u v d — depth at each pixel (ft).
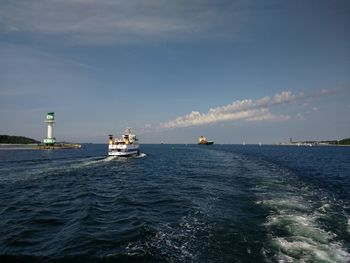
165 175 150.61
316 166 202.28
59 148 596.70
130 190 106.22
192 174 151.84
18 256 45.44
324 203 77.87
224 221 61.62
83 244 49.98
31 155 330.75
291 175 136.87
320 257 43.32
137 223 62.08
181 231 55.88
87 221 64.59
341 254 44.52
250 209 71.36
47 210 76.69
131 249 47.14
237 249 46.73
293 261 42.04
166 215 69.05
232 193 92.68
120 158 272.72
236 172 153.17
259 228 56.49
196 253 45.42
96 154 357.20
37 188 110.42
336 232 54.29
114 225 61.87
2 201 87.61
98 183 123.75
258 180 118.73
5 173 150.71
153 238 52.01
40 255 45.78
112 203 84.89
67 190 106.83
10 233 57.00
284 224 58.44
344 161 259.80
